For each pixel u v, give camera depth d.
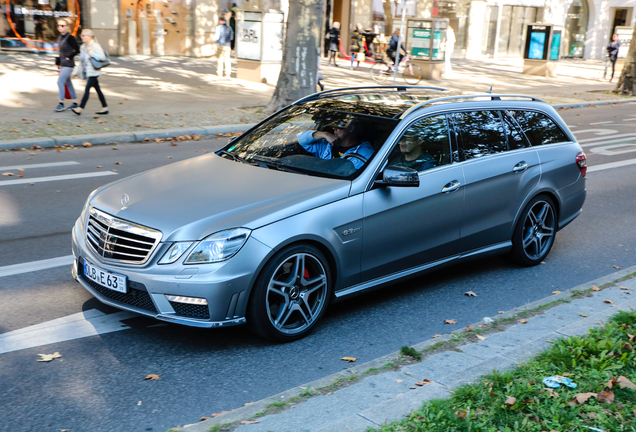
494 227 5.84
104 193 4.87
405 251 5.13
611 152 13.34
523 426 3.27
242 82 21.17
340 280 4.74
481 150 5.74
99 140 12.09
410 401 3.48
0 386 3.80
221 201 4.46
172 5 26.83
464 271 6.30
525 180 6.04
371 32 30.50
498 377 3.74
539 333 4.55
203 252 4.10
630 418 3.38
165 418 3.55
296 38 15.35
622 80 24.27
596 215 8.65
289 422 3.30
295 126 5.55
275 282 4.34
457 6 35.59
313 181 4.76
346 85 21.53
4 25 23.02
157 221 4.26
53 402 3.66
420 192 5.12
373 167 4.88
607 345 4.17
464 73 28.22
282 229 4.29
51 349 4.29
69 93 14.23
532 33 29.06
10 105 14.64
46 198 8.13
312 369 4.19
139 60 25.11
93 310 4.93
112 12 25.08
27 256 6.07
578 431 3.25
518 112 6.26
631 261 6.79
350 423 3.25
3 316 4.76
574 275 6.29
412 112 5.31
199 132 13.48
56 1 23.88
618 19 44.31
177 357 4.27
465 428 3.23
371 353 4.46
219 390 3.88
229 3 28.30
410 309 5.29
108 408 3.63
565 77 29.62
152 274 4.12
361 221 4.73
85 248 4.56
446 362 4.10
